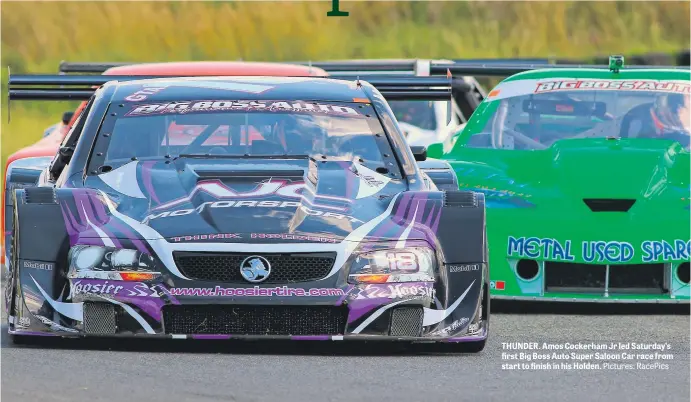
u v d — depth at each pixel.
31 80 30.00
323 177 24.56
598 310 30.17
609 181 29.86
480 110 34.38
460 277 22.97
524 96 34.34
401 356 22.81
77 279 22.12
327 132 26.42
